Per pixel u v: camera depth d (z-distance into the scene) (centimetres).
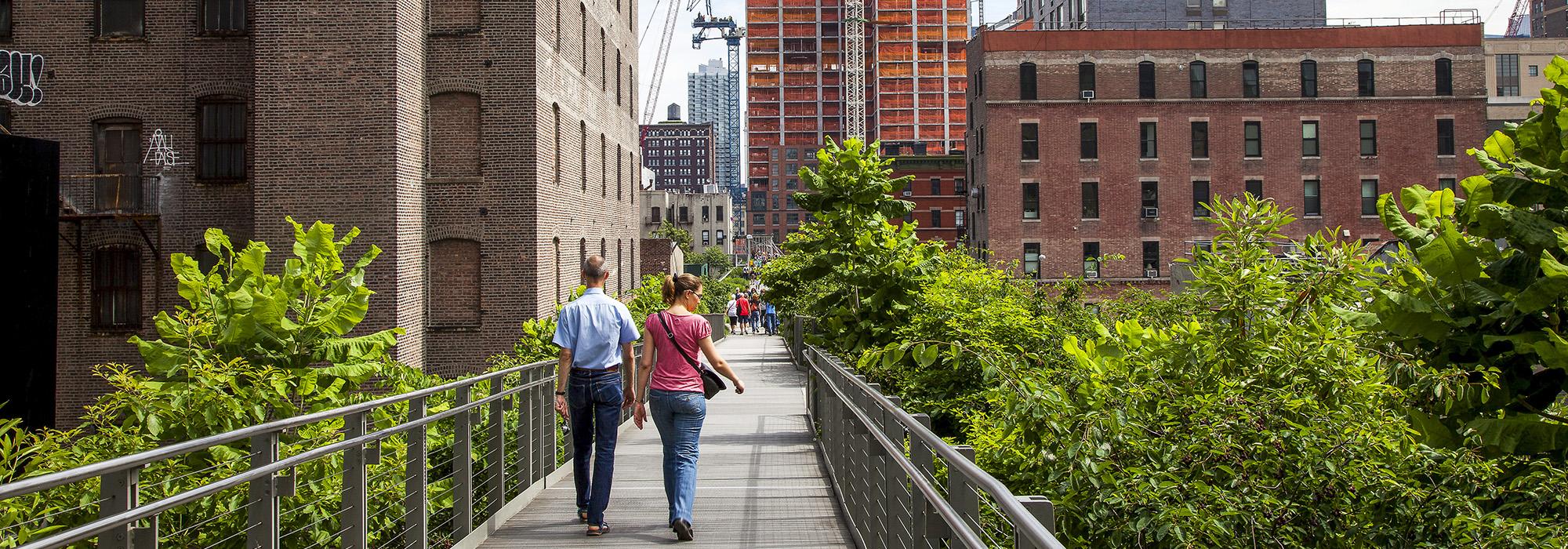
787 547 869
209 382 962
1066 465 696
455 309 2873
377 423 1001
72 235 2714
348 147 2638
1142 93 6431
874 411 817
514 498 1068
